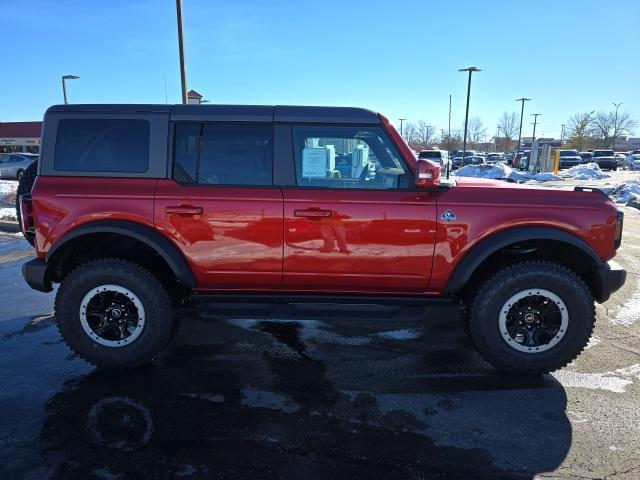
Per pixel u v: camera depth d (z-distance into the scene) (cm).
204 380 388
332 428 321
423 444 304
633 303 583
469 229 378
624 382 388
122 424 323
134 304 392
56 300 392
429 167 362
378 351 448
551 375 399
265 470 278
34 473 273
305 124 388
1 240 957
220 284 398
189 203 380
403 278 388
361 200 379
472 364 421
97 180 386
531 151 3306
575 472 279
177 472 276
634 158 4969
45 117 392
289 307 400
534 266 381
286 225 381
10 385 377
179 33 1285
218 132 390
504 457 292
